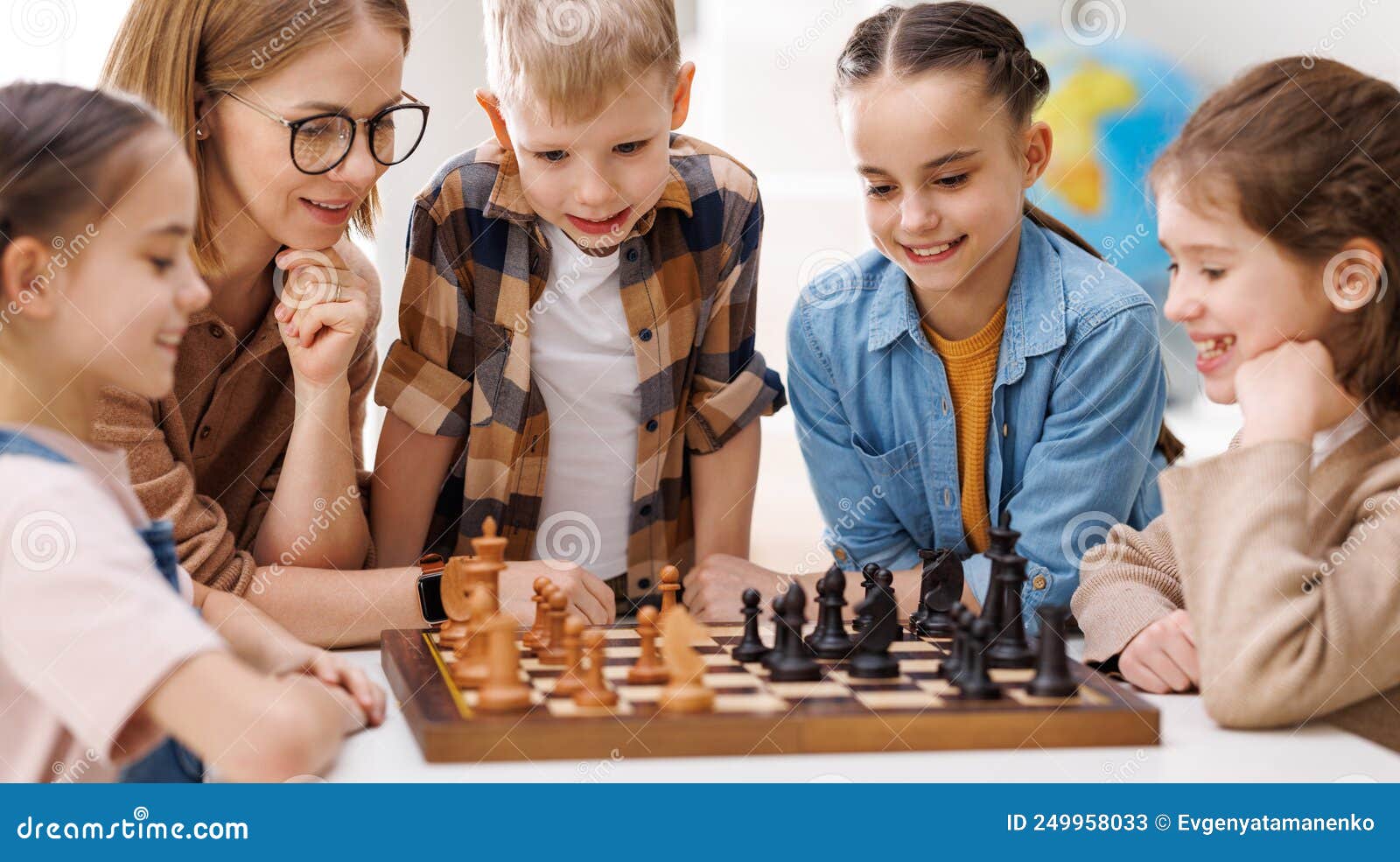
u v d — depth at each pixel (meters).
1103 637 1.26
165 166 1.00
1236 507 1.12
